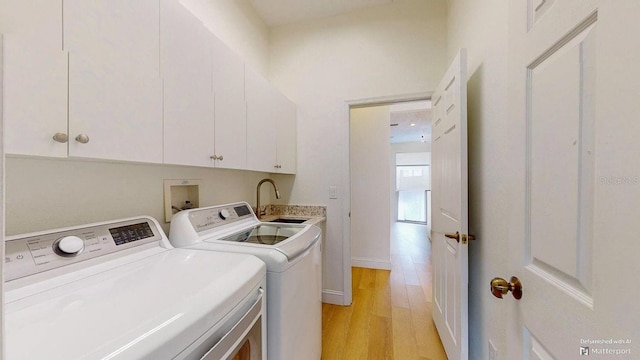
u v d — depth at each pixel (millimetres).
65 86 703
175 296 667
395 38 2246
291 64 2518
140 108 932
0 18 591
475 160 1425
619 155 395
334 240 2395
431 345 1749
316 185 2445
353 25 2352
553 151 551
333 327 1974
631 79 376
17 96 611
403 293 2566
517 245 692
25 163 837
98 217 1054
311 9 2320
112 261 885
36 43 643
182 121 1127
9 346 449
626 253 382
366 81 2314
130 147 892
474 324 1449
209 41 1309
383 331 1914
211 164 1312
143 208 1264
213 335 645
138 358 460
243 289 796
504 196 1058
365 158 3410
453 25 1884
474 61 1420
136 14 921
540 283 591
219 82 1383
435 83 2150
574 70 488
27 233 769
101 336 487
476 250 1417
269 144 1952
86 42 756
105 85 810
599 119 432
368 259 3348
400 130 5652
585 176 463
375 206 3355
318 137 2441
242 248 1119
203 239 1263
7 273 647
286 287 1060
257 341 909
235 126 1523
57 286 706
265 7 2283
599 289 427
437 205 1895
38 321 538
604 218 421
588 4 455
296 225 1675
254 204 2330
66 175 947
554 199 546
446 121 1615
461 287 1318
